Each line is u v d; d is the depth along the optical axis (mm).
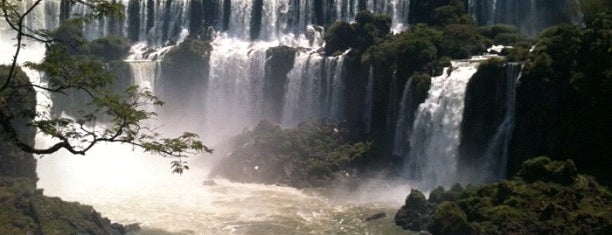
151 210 73688
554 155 69188
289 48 101688
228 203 76750
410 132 85750
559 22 100125
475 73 78625
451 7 101500
